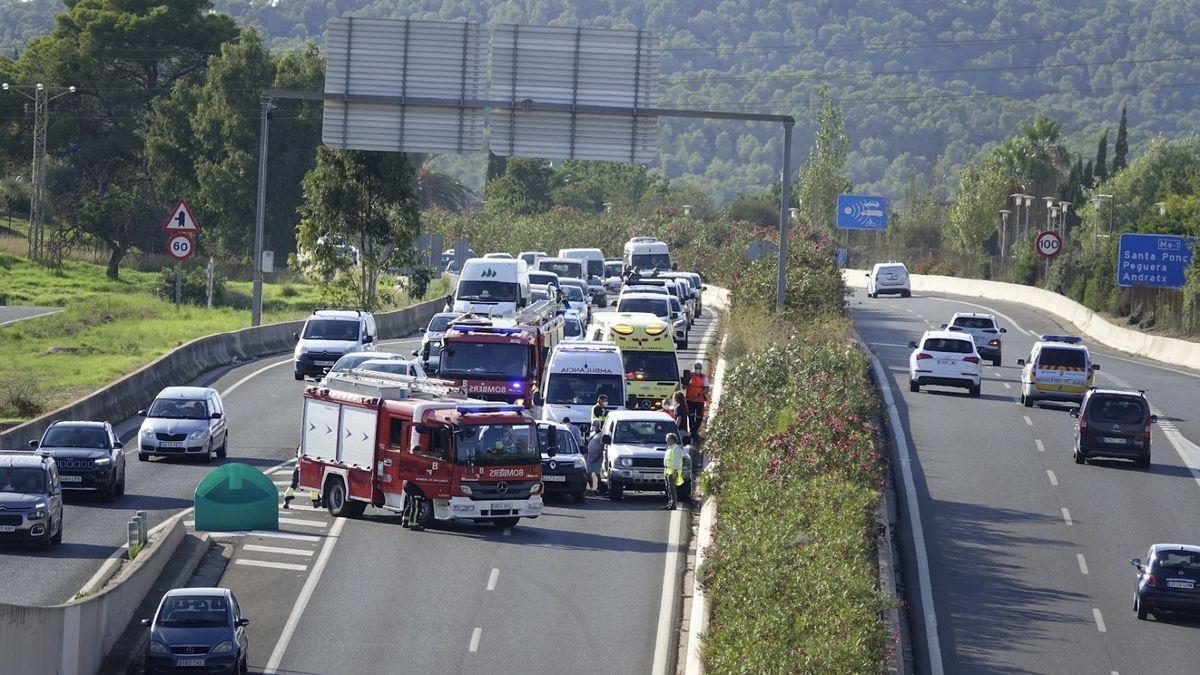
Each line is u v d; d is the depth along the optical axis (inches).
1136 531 2992.1
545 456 3132.4
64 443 2923.2
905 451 3656.5
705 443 3368.6
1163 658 2213.3
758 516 2470.5
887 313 7554.1
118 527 2667.3
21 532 2416.3
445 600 2306.8
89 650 1903.3
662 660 2042.3
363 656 2028.8
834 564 2153.1
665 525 2893.7
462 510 2738.7
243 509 2731.3
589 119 3336.6
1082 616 2427.4
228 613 1940.2
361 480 2856.8
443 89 3326.8
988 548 2822.3
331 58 3324.3
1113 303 7406.5
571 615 2241.6
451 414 2773.1
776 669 1769.2
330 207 6176.2
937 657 2182.6
